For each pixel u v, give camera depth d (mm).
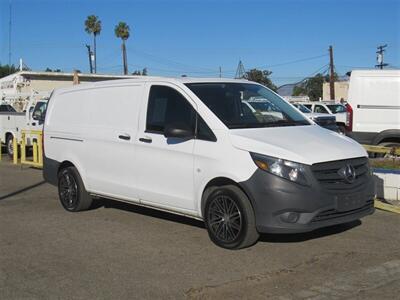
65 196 8797
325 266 5738
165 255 6223
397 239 6797
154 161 7090
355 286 5160
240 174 6062
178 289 5156
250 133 6316
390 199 9352
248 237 6137
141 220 7992
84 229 7523
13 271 5758
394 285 5184
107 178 7902
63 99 8961
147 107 7340
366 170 6445
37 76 39562
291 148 5988
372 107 11945
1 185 11695
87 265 5926
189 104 6824
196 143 6562
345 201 6031
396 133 11758
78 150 8422
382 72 11875
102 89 8148
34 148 14961
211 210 6457
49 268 5840
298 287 5148
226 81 7387
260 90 7566
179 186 6805
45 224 7883
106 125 7957
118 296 5008
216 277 5457
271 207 5863
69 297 5004
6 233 7387
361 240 6734
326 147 6180
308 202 5805
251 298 4887
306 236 6879
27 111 16750
